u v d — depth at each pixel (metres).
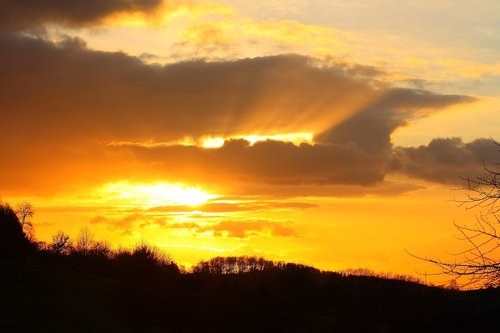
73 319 69.62
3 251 104.44
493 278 10.62
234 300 72.88
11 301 72.81
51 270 90.06
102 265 103.38
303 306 68.88
